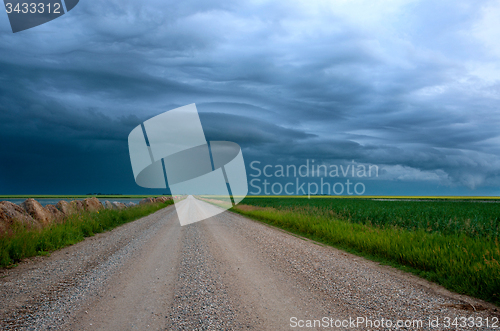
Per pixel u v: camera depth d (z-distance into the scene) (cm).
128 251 896
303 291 530
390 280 608
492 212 1908
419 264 691
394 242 845
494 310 447
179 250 914
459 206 2728
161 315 418
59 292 518
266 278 612
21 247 804
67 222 1255
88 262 754
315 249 966
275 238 1195
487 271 540
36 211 1249
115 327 377
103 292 518
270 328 376
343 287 555
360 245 950
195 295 504
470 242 779
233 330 370
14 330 367
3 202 1125
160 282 580
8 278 608
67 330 368
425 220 1560
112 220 1684
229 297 496
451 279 573
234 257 816
